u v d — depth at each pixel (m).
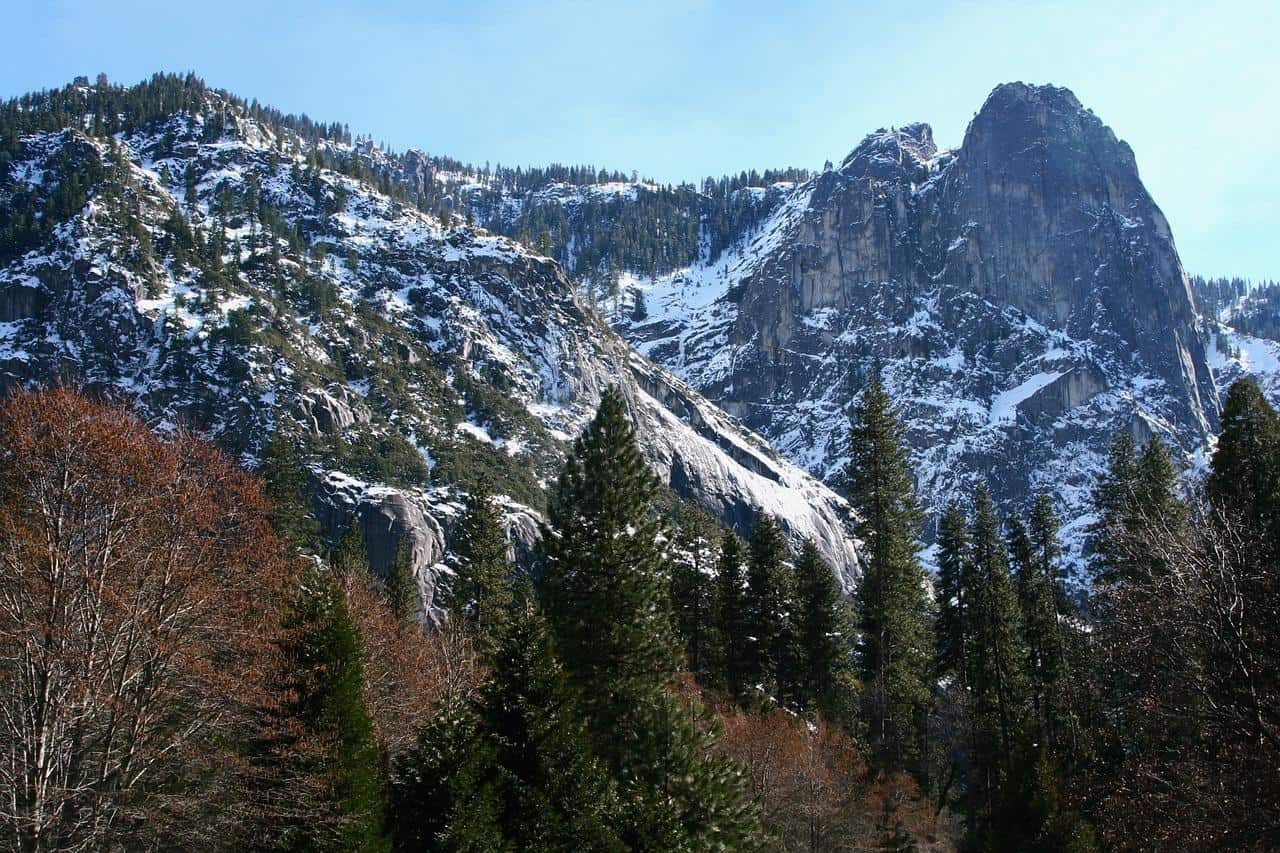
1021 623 57.50
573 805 26.55
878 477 54.28
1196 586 25.12
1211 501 30.06
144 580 29.59
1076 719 46.50
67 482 28.92
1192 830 22.75
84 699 27.39
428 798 25.73
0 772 26.47
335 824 27.28
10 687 28.98
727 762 29.92
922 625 56.31
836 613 61.78
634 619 36.19
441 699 28.36
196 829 29.03
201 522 30.61
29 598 27.70
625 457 38.12
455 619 58.66
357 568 60.00
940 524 62.94
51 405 29.48
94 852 28.77
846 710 57.53
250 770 27.72
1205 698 24.50
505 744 27.08
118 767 28.55
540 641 28.72
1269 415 41.50
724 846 28.00
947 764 61.94
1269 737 22.31
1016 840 33.84
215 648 31.30
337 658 29.56
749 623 62.28
